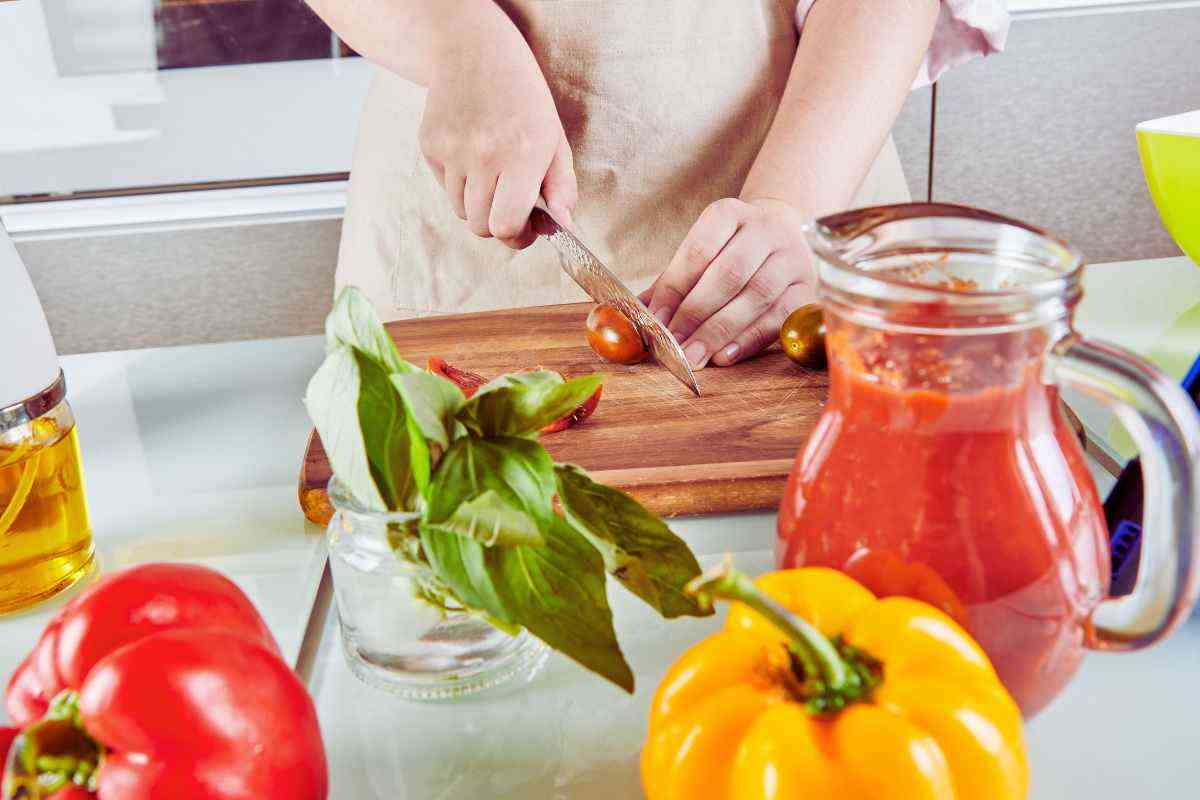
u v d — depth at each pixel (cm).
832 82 101
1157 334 85
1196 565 39
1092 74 174
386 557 46
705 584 34
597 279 85
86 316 176
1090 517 42
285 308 178
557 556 42
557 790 44
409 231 123
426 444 43
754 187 98
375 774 45
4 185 167
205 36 160
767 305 88
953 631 38
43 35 157
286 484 72
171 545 65
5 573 58
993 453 40
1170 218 89
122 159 167
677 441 74
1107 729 46
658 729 38
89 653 39
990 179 181
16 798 36
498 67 95
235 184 170
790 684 37
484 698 50
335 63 163
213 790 36
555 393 43
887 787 33
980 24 114
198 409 84
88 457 77
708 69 115
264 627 43
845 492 42
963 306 37
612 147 118
